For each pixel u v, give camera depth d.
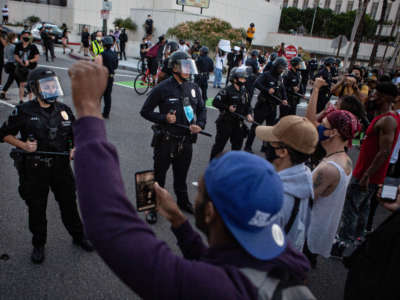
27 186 2.94
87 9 30.17
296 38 45.41
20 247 3.33
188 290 0.76
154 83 11.36
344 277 3.46
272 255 0.90
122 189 0.82
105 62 7.58
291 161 1.90
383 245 1.86
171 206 1.43
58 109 2.99
